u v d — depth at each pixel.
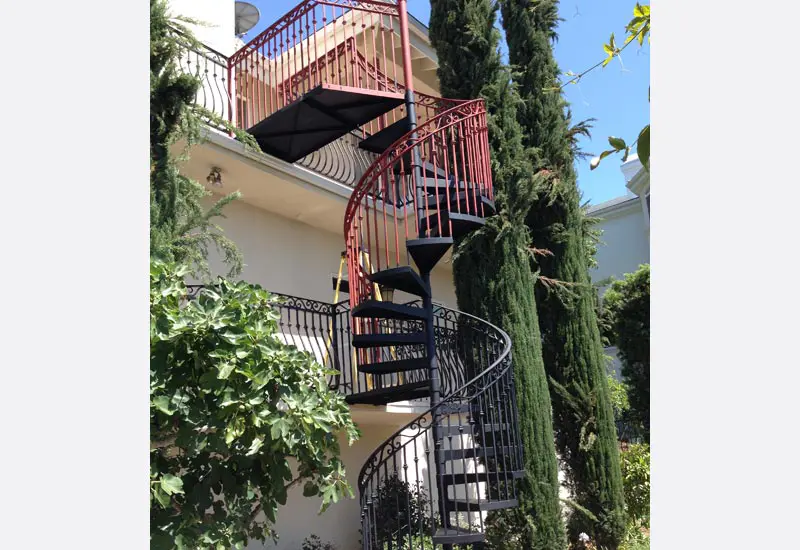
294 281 8.20
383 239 9.73
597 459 7.32
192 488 3.79
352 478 7.97
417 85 11.52
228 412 3.69
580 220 8.27
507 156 6.97
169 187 4.47
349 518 7.83
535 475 6.24
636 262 15.61
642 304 11.27
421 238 5.73
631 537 7.65
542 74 8.23
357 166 9.09
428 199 6.07
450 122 6.18
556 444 7.59
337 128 6.94
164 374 3.61
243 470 3.98
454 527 5.54
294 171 7.24
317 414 4.07
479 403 5.45
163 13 4.61
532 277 7.04
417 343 5.77
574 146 8.58
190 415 3.63
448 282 11.50
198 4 7.95
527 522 6.11
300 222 8.52
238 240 7.56
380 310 5.48
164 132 4.50
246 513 3.88
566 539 6.34
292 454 4.11
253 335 3.90
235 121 7.11
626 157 2.47
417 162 5.87
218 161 6.68
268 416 3.82
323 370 4.43
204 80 7.29
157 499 3.33
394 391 5.84
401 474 8.59
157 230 4.23
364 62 7.38
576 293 7.81
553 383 7.59
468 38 7.38
